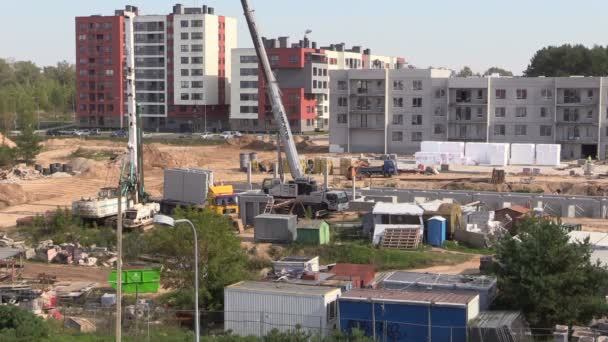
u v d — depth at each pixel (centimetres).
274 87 8600
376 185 10681
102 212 7756
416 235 6875
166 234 5206
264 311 4384
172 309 4847
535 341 4112
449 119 14662
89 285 5684
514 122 14262
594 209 8462
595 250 5616
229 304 4453
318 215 8194
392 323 4184
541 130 14138
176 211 5519
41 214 8300
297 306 4334
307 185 8419
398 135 15025
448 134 14712
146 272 4738
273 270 5597
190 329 4591
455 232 7181
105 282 5816
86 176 11944
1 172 12225
